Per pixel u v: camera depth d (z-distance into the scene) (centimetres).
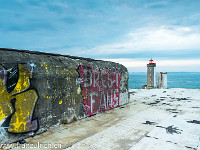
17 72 234
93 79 388
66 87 315
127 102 546
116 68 488
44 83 273
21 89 239
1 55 222
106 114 397
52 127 288
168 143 232
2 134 217
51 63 291
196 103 537
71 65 332
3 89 218
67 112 318
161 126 306
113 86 468
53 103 289
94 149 213
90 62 395
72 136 257
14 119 231
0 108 214
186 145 226
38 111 264
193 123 324
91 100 382
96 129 290
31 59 259
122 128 295
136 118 361
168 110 439
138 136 258
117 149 214
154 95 739
